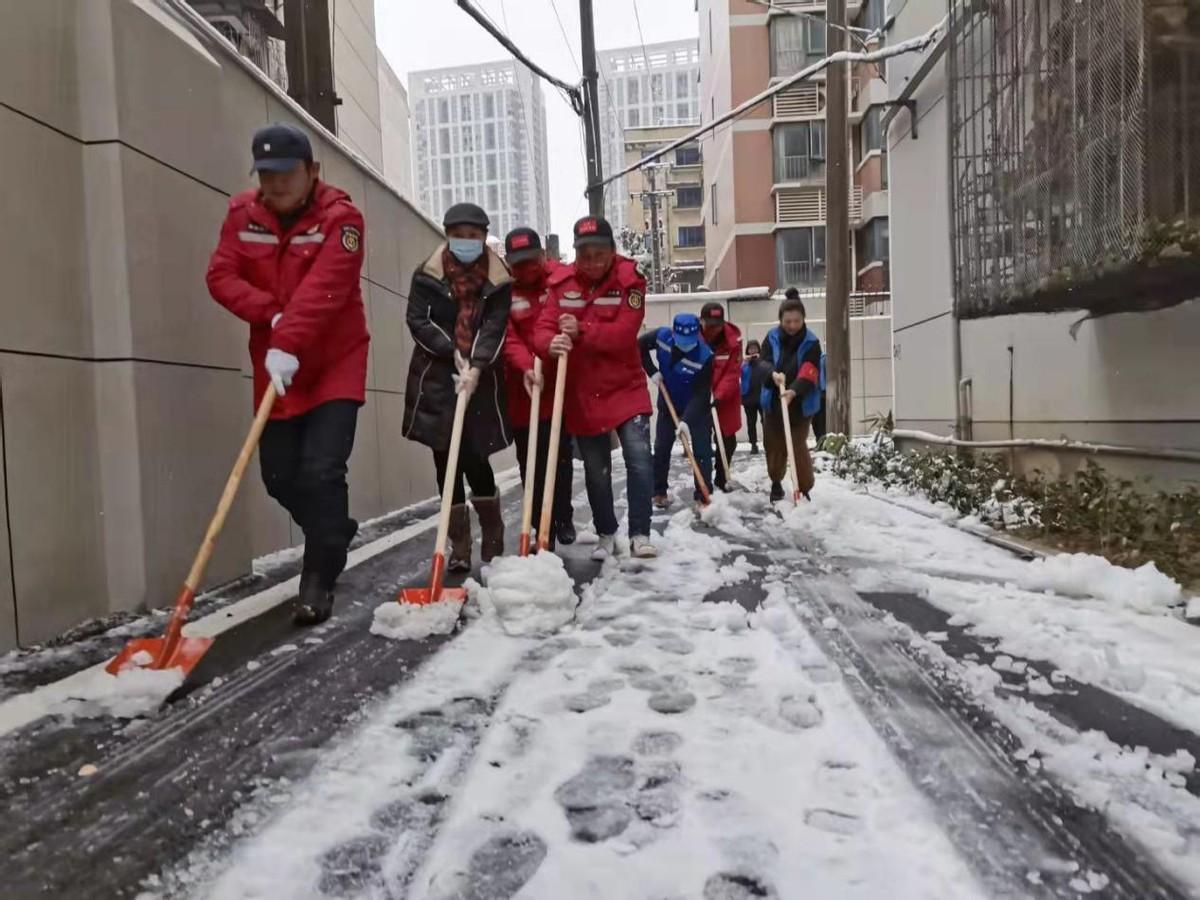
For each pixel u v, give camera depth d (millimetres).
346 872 1615
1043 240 4707
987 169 5672
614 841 1697
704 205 36594
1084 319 5184
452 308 3977
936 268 7824
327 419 3307
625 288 4352
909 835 1709
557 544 4961
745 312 16375
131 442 3258
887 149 9445
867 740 2139
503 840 1706
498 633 3082
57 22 3076
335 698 2484
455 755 2094
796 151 26422
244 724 2305
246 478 4109
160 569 3396
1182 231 3572
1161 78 3734
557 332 4117
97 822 1814
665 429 6766
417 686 2561
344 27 17984
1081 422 5379
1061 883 1549
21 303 2881
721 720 2275
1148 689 2467
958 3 6355
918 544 4785
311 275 3111
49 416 3004
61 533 3053
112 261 3221
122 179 3213
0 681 2613
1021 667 2676
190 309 3662
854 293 24391
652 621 3236
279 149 3068
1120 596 3348
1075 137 4340
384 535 5398
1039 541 4625
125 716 2369
